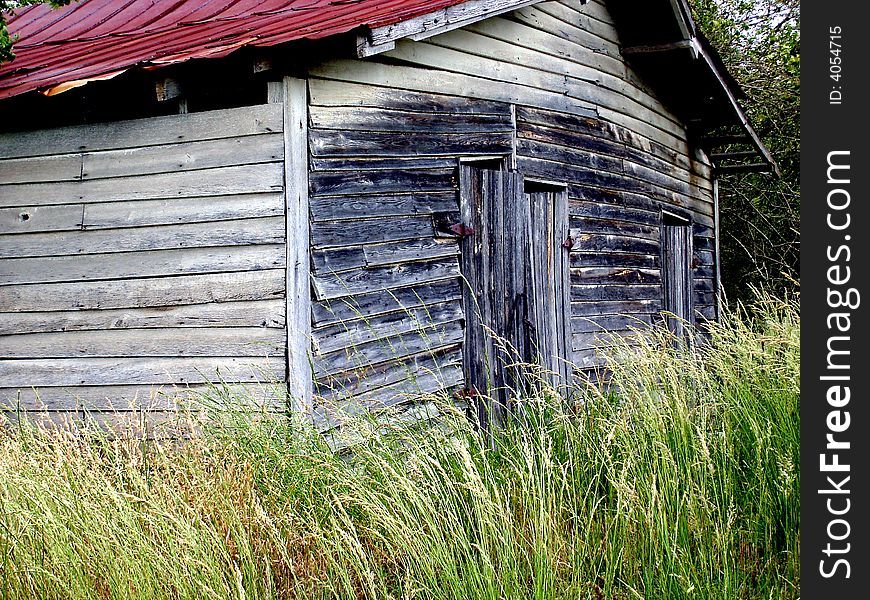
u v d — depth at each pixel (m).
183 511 4.25
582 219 8.66
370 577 3.96
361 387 6.18
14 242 6.50
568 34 8.66
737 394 5.80
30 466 4.46
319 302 5.95
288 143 5.80
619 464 5.03
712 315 12.03
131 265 6.19
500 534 4.20
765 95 16.36
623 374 6.15
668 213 10.64
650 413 5.29
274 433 5.10
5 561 3.97
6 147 6.56
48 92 5.82
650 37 9.58
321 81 6.05
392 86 6.60
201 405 5.49
